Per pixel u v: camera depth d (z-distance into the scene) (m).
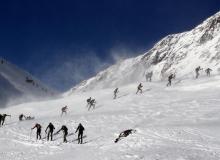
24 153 26.34
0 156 25.64
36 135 32.88
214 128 28.06
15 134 33.31
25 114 54.31
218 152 21.20
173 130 27.89
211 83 50.03
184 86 51.72
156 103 44.00
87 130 32.78
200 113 35.53
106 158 20.70
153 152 20.88
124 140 26.08
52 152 26.11
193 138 25.39
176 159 19.20
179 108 38.75
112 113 39.69
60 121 37.44
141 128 29.47
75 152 24.83
